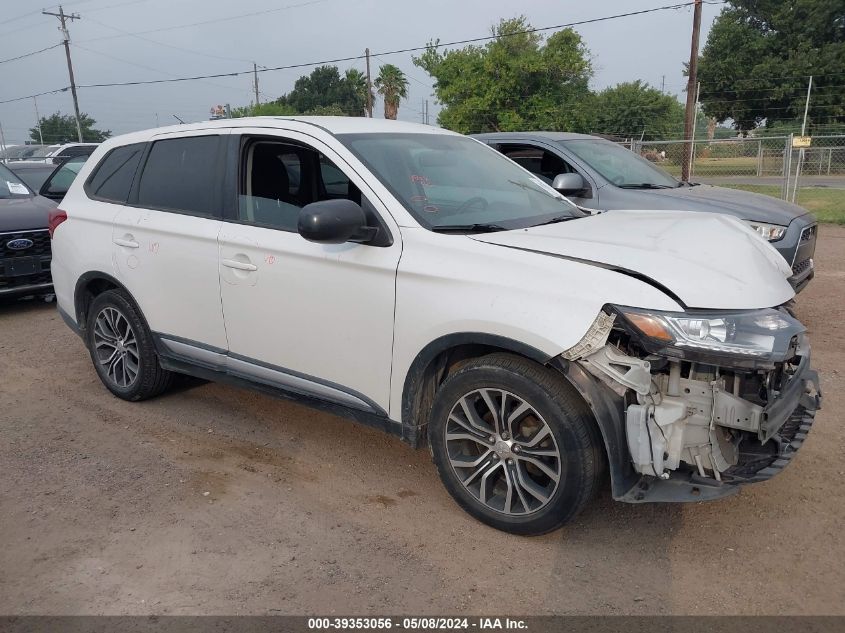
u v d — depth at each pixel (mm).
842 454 4043
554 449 3059
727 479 2959
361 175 3592
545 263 3047
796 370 3180
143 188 4660
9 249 7129
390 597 2887
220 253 4059
